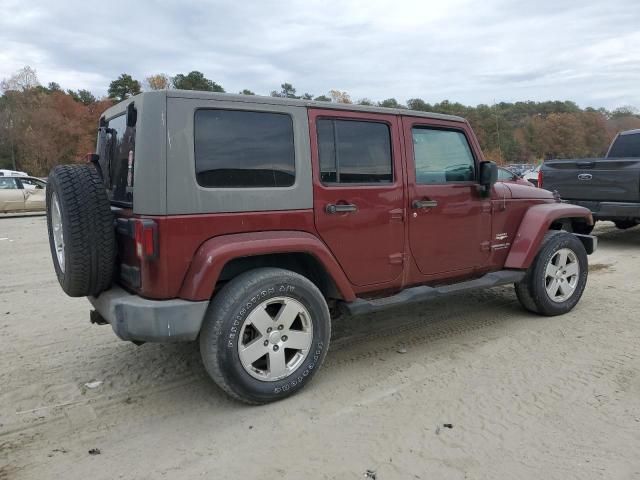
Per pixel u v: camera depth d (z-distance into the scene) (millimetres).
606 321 4895
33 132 58031
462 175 4457
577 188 8586
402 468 2668
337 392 3529
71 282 3178
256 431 3057
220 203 3145
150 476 2643
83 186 3152
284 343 3363
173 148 3002
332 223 3604
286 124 3416
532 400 3357
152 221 2963
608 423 3062
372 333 4703
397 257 3984
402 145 3992
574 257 5129
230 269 3395
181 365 4023
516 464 2684
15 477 2637
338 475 2619
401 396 3455
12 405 3395
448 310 5371
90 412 3307
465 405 3312
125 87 67438
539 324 4863
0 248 9938
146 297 3088
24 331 4836
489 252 4668
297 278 3352
